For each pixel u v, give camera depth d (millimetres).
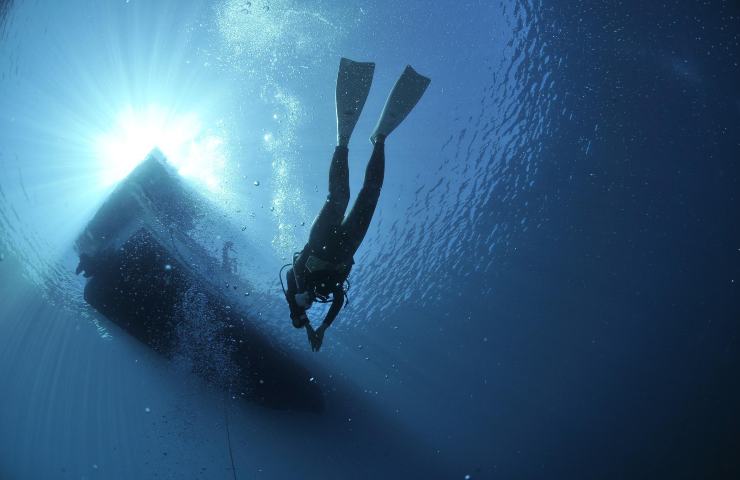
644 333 6027
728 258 6266
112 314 6848
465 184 7547
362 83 4059
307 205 7406
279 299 6801
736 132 7172
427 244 7309
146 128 7727
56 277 7621
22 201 8023
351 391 6352
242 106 7969
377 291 7055
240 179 7461
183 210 6891
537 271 6871
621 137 7473
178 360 6734
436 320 6754
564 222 7129
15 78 8594
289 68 8008
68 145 8102
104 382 6895
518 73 7840
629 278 6535
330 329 6766
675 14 7988
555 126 7645
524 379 6078
